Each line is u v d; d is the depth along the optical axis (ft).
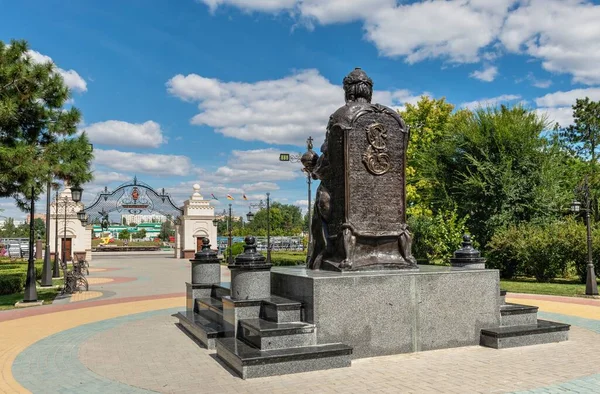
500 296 28.94
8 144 44.70
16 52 44.98
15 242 182.39
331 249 28.02
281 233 237.86
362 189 27.20
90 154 50.85
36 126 47.88
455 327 25.21
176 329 32.65
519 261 75.92
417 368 21.45
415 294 24.41
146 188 139.33
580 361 22.61
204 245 36.01
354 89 29.14
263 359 20.35
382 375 20.44
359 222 26.94
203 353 25.34
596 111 136.56
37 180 45.62
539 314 38.22
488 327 26.07
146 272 94.43
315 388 18.79
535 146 82.38
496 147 83.71
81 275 62.64
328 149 28.43
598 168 117.29
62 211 124.16
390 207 27.73
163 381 20.38
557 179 83.10
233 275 25.73
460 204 86.79
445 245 79.25
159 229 368.27
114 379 20.89
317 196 29.09
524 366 21.75
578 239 68.49
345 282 23.04
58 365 23.61
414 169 105.81
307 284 23.06
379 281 23.71
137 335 30.76
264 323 22.98
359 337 23.09
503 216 80.28
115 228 345.72
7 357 25.58
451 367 21.62
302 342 22.08
